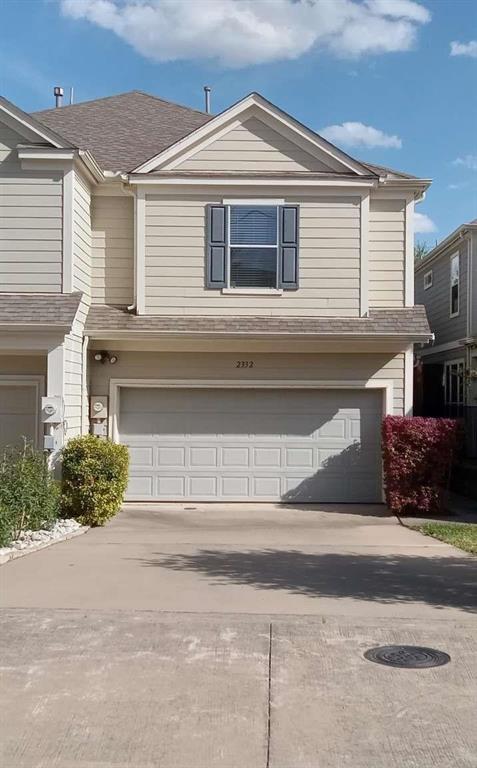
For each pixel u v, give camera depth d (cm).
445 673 537
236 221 1460
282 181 1448
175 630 629
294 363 1479
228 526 1237
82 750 428
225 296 1455
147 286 1452
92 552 980
